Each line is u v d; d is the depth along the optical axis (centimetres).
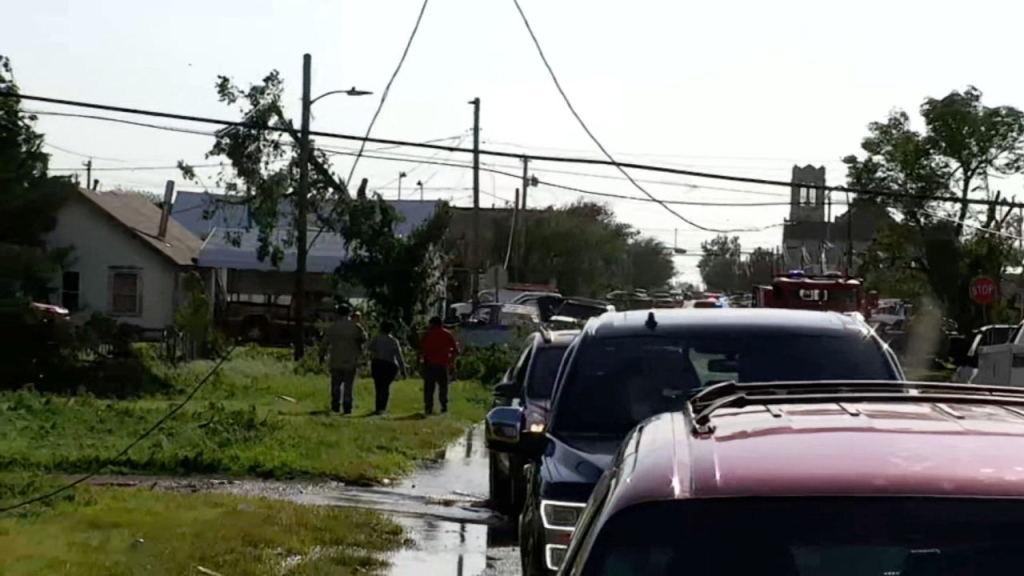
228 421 1864
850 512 342
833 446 374
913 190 5459
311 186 3691
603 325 812
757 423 406
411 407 2459
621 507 362
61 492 1284
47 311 2805
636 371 768
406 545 1109
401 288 3747
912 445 371
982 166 5441
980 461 356
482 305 4266
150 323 4541
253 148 3662
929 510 339
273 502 1284
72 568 956
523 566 719
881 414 413
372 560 1034
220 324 4631
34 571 942
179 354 3122
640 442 412
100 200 4744
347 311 2333
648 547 352
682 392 751
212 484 1440
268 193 3684
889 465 356
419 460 1673
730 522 348
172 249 4638
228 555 1015
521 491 1225
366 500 1355
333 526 1148
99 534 1093
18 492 1295
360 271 3759
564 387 771
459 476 1544
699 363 771
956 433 382
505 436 793
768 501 349
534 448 743
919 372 3888
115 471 1502
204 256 4700
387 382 2323
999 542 332
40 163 3183
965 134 5359
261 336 4628
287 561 1017
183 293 4247
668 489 361
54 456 1554
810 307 3534
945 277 5288
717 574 343
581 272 8625
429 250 3809
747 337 785
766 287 3762
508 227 8538
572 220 8756
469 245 8031
